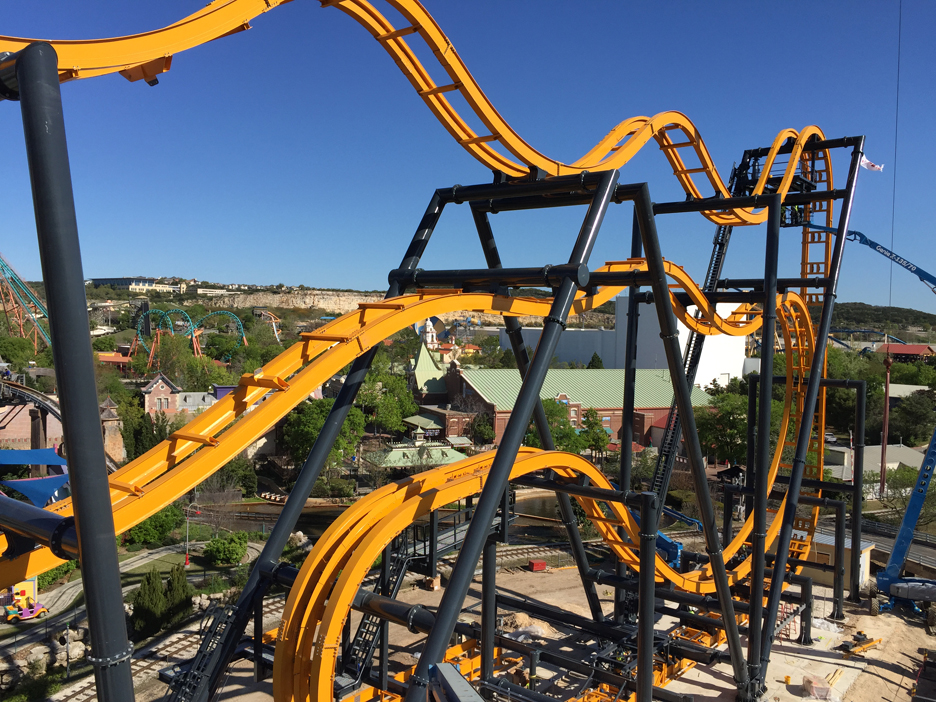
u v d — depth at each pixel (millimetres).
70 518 11109
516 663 32531
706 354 128250
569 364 148125
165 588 39125
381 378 99500
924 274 68875
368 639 22859
